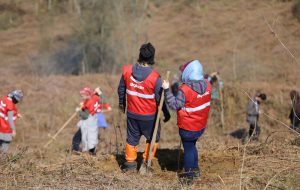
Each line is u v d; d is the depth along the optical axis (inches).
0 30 2085.4
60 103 956.6
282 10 1583.4
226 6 1931.6
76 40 1606.8
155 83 358.9
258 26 1668.3
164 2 2058.3
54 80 1063.6
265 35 1594.5
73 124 907.4
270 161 387.9
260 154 409.1
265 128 821.9
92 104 567.2
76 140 593.0
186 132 352.2
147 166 373.7
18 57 1750.7
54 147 729.6
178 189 339.6
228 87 896.9
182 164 409.7
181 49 1665.8
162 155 430.0
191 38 1752.0
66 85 1047.6
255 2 1835.6
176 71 1038.4
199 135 356.5
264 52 1462.8
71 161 412.5
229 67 1315.2
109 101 944.9
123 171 383.9
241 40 1626.5
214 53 1567.4
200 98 348.5
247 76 1202.6
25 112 922.7
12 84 1059.3
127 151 380.8
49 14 2054.6
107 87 1030.4
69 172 378.9
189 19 1904.5
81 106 568.4
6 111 526.0
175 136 789.2
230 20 1809.8
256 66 1269.7
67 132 869.8
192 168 358.3
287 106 869.8
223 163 396.8
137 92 363.6
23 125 882.8
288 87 944.3
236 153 417.7
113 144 677.9
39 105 952.9
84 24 1525.6
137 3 1772.9
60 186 348.8
